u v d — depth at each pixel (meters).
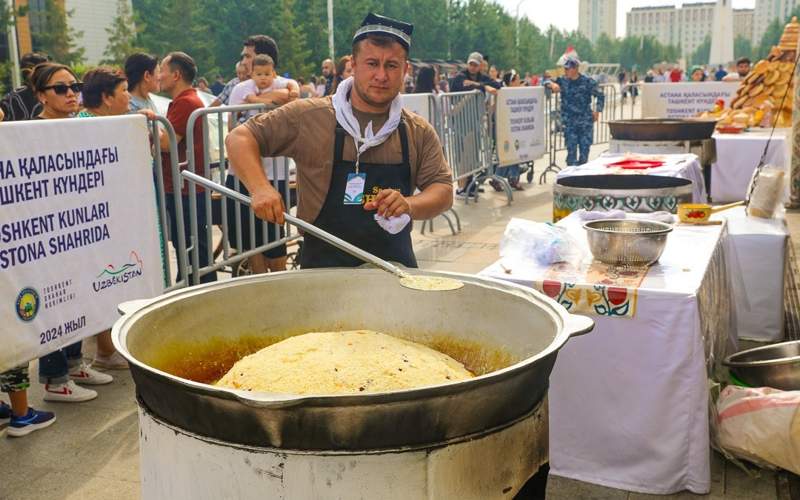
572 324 1.50
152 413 1.38
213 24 48.62
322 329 1.88
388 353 1.62
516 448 1.40
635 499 2.73
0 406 3.48
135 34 44.28
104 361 4.11
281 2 45.44
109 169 3.53
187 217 4.75
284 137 2.30
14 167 2.99
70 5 41.62
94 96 4.19
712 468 2.94
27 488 2.91
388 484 1.24
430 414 1.22
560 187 4.08
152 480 1.41
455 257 6.41
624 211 3.91
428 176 2.41
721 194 8.38
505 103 9.16
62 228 3.26
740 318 4.48
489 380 1.24
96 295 3.48
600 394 2.78
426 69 8.91
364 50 2.22
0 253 2.96
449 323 1.84
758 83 10.00
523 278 2.81
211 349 1.73
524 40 78.25
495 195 9.72
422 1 63.34
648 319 2.65
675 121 5.98
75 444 3.27
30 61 5.75
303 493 1.23
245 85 5.59
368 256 1.79
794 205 8.13
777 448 2.73
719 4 93.44
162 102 6.83
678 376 2.66
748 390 2.90
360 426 1.20
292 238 5.38
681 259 3.06
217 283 1.77
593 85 10.41
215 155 5.30
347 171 2.31
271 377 1.50
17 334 3.06
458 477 1.29
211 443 1.26
